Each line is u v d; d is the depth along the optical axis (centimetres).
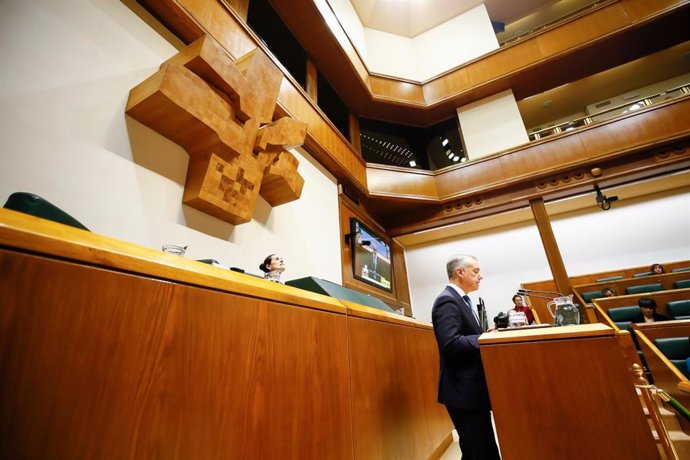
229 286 92
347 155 540
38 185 166
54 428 53
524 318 177
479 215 639
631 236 624
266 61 298
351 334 150
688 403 221
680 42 610
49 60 185
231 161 261
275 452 93
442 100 705
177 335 76
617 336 115
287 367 106
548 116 912
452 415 153
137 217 211
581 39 616
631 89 824
